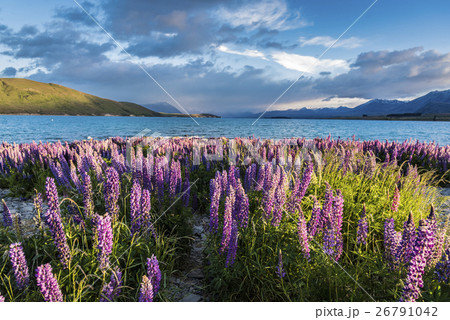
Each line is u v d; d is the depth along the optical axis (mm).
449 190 8750
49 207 2898
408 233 2840
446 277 2602
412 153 10820
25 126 77438
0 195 7953
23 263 2678
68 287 2727
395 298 2691
